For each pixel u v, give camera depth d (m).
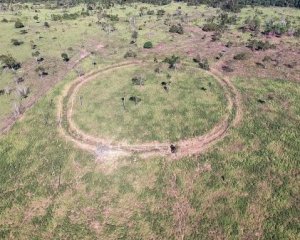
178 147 69.75
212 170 64.38
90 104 83.19
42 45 114.94
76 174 64.69
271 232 53.12
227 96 85.81
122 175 64.19
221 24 137.00
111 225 55.78
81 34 124.81
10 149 70.31
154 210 57.81
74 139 72.38
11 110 81.38
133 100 83.62
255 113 79.25
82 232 54.91
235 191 60.03
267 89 88.69
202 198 59.22
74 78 95.56
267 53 109.94
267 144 69.69
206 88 89.00
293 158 66.00
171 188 61.38
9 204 59.66
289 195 58.78
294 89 88.31
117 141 71.50
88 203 59.53
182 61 104.06
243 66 100.88
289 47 114.94
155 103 82.56
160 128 74.56
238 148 69.06
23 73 96.88
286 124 75.31
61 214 57.81
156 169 65.06
